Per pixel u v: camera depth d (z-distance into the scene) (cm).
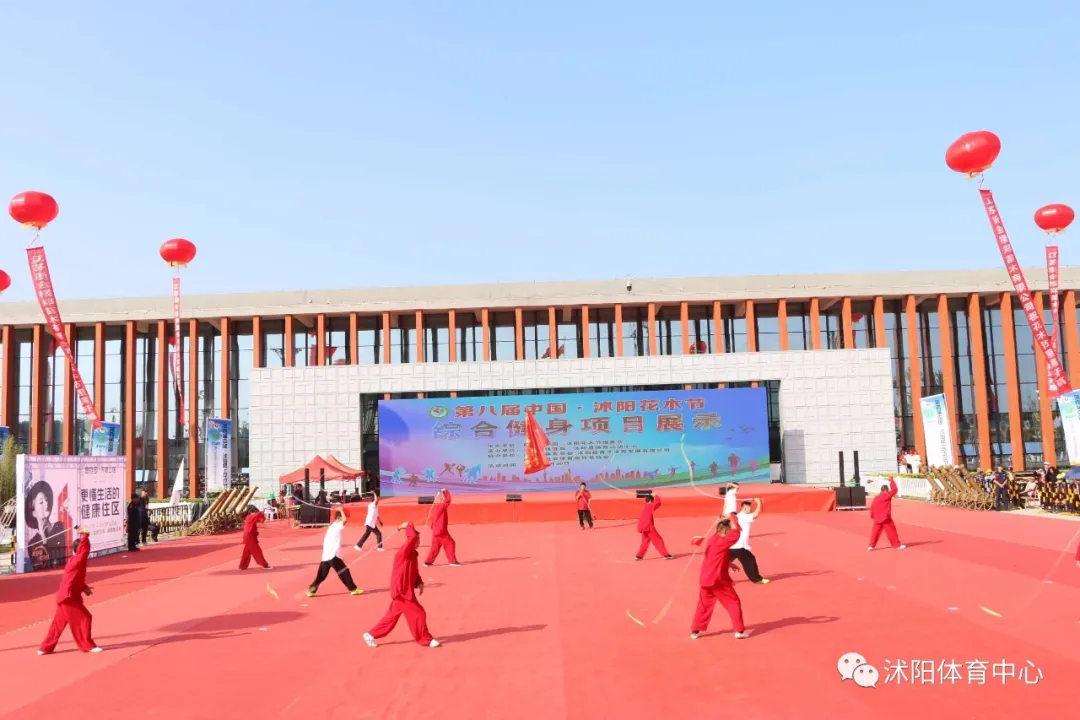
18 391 4947
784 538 2194
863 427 4300
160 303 4834
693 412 3972
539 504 3025
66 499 2102
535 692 838
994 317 4988
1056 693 788
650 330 4766
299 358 5019
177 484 3750
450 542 1847
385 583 1625
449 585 1547
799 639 1032
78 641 1074
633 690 836
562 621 1185
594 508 3025
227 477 3794
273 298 4812
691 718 746
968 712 742
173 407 4909
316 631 1169
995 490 2883
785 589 1395
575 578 1593
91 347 4972
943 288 4728
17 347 4994
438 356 5009
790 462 4284
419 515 3033
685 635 1074
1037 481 3100
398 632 1145
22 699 866
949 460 3375
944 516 2667
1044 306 4903
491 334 5009
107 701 852
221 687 890
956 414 4756
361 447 4341
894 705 768
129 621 1291
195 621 1273
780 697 800
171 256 3525
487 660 972
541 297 4747
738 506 2055
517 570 1730
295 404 4378
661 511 3019
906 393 4884
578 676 892
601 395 3994
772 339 4916
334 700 832
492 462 3972
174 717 795
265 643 1099
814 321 4803
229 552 2259
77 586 1079
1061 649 945
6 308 4831
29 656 1062
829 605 1243
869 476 4028
